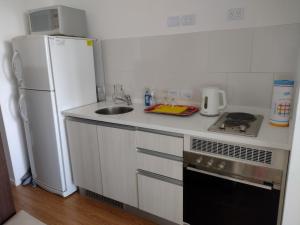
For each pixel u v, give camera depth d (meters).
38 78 2.13
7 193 1.34
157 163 1.77
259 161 1.38
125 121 1.83
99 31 2.56
